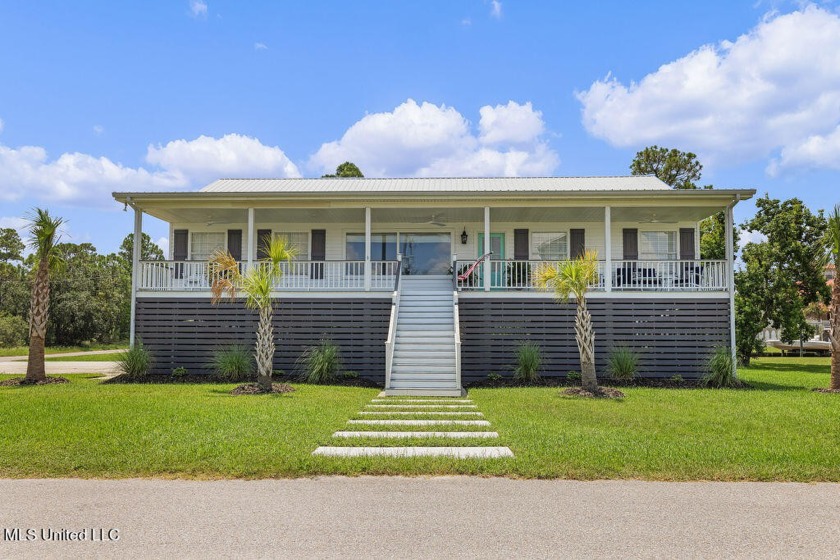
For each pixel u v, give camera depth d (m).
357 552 3.78
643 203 15.58
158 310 15.98
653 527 4.26
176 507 4.68
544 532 4.15
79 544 3.91
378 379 15.62
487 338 15.66
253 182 20.91
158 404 10.11
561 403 10.86
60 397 11.13
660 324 15.43
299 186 19.94
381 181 20.84
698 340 15.34
